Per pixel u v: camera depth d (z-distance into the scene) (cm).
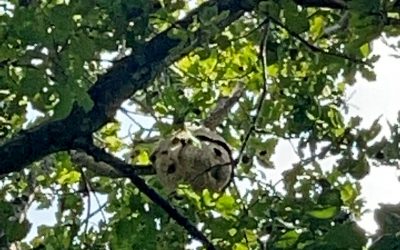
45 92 444
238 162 548
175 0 563
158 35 537
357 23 475
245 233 523
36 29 435
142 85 539
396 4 473
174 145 553
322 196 510
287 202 516
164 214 556
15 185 726
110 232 581
